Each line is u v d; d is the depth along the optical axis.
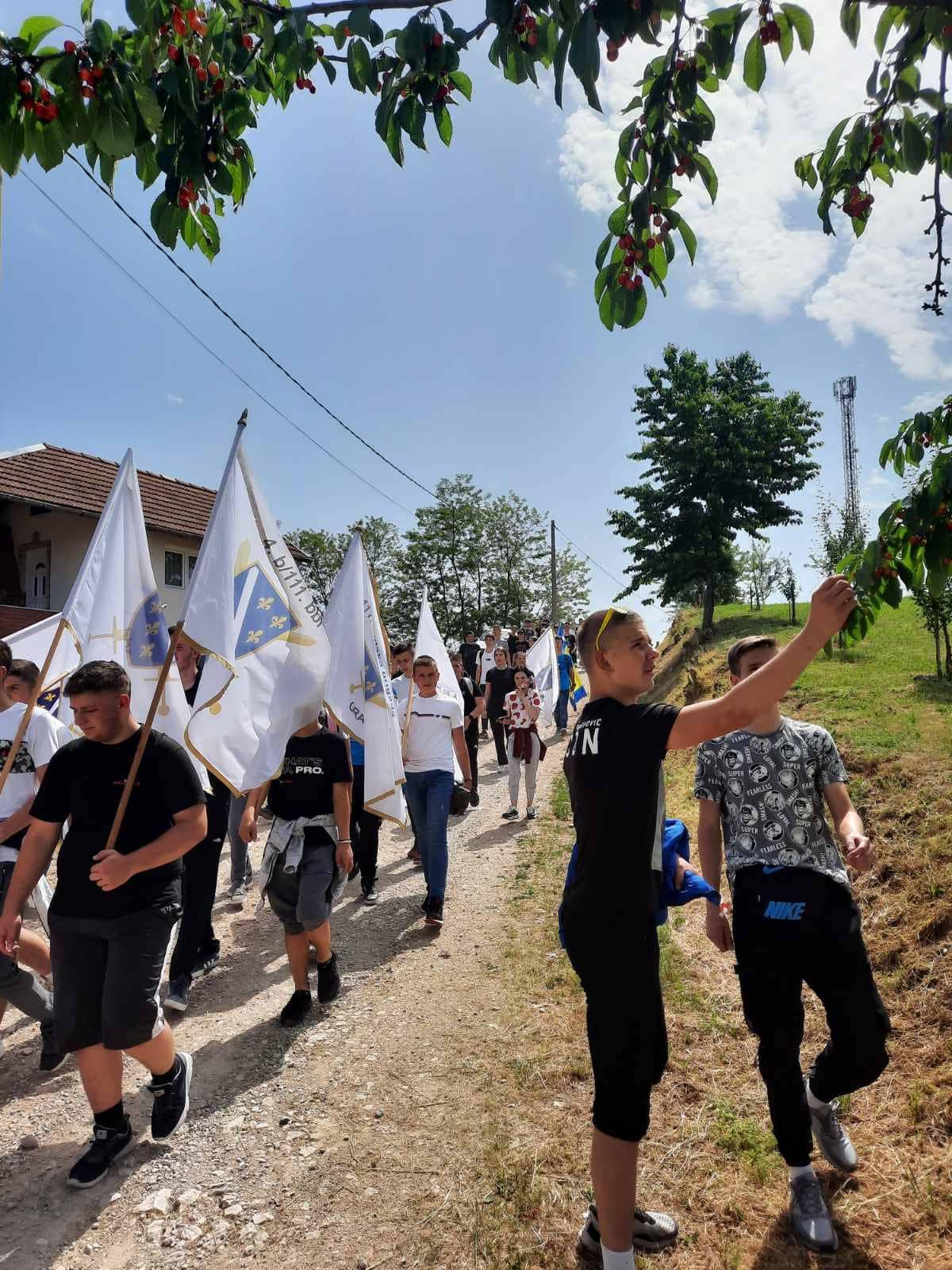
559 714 15.91
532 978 4.90
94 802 3.28
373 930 6.04
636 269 2.64
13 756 3.93
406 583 52.62
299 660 4.66
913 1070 3.38
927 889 4.31
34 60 2.31
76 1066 4.19
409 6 2.44
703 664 15.68
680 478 23.55
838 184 2.95
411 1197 3.03
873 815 5.23
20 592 21.94
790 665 1.95
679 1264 2.63
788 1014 2.76
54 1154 3.39
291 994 4.92
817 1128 2.97
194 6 2.47
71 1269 2.74
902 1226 2.69
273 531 5.00
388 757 5.67
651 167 2.61
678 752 10.44
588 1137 3.33
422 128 2.60
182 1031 4.46
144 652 4.55
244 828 4.56
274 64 2.72
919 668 9.30
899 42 2.48
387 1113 3.58
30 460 21.38
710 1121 3.35
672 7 2.17
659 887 2.46
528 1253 2.71
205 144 2.56
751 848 2.89
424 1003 4.68
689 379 24.16
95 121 2.29
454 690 8.85
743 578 34.69
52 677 5.35
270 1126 3.51
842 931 2.71
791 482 23.53
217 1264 2.75
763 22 2.32
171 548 22.94
